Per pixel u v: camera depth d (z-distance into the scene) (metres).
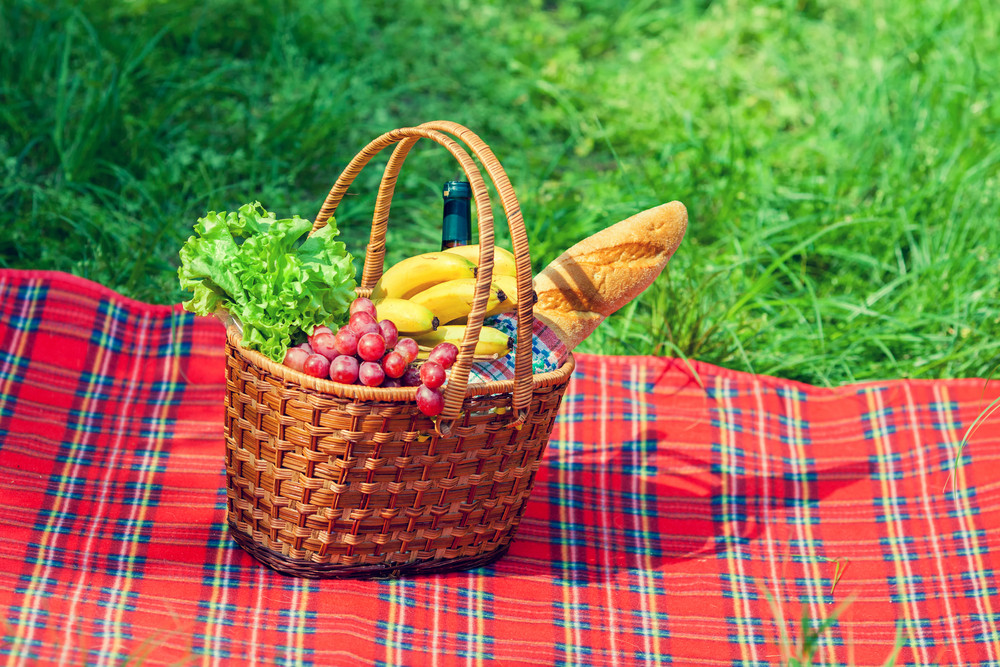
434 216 3.13
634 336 2.87
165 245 2.96
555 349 2.37
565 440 2.69
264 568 2.39
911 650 2.40
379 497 2.33
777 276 2.95
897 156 3.41
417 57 4.08
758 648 2.39
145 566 2.37
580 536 2.54
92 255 2.91
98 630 2.26
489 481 2.37
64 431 2.56
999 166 3.33
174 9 3.77
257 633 2.30
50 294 2.67
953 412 2.70
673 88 4.07
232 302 2.31
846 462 2.68
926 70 3.94
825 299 2.93
